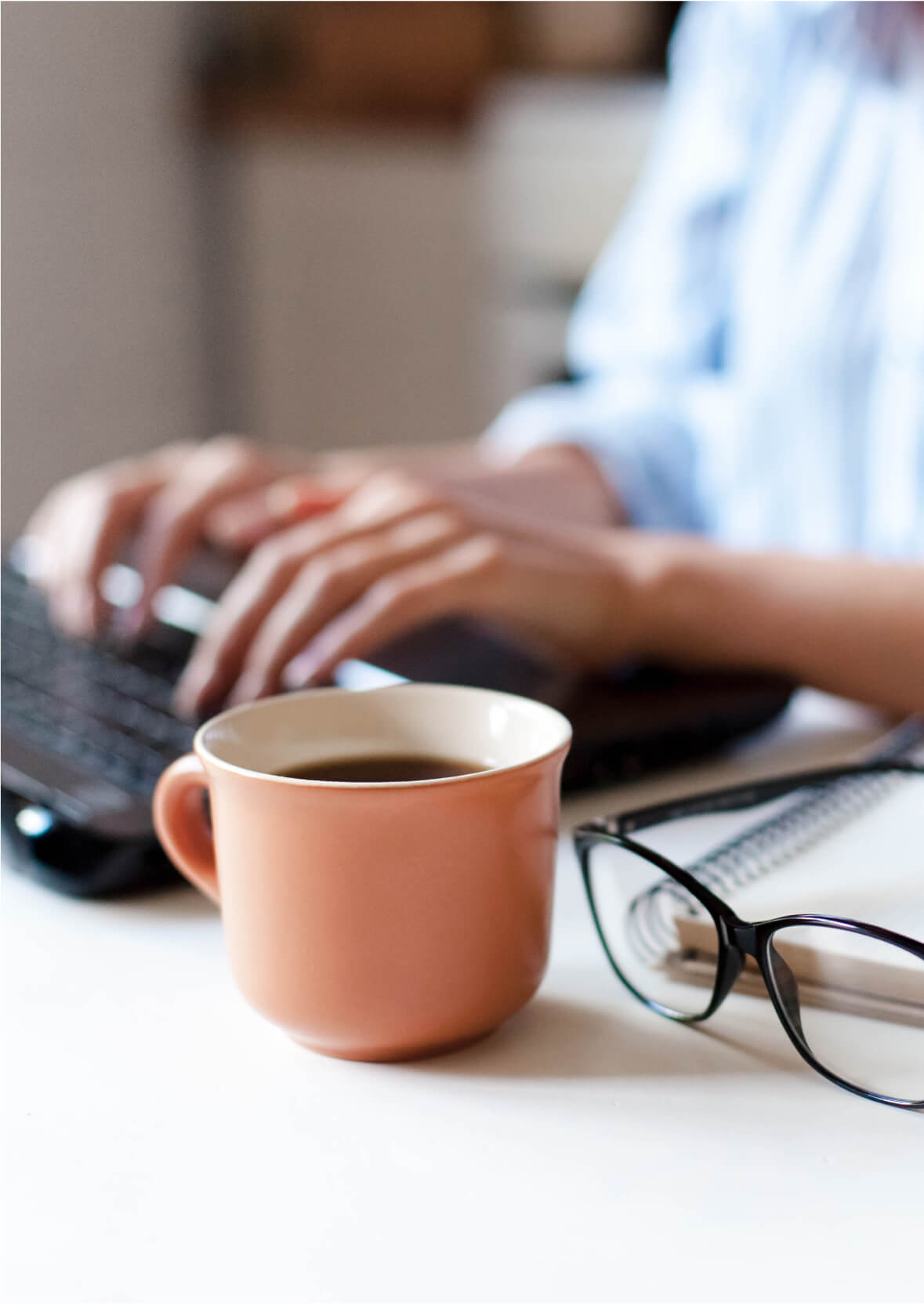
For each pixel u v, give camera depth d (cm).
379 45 214
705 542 67
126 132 225
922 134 85
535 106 193
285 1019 33
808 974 32
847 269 89
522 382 205
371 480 77
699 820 38
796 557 63
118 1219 27
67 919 42
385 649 61
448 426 219
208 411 247
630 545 64
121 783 45
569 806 50
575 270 193
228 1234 27
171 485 76
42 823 43
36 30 209
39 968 38
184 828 37
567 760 49
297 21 223
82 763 47
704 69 102
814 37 92
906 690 57
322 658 54
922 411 84
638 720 52
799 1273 25
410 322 220
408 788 30
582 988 37
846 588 59
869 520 90
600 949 39
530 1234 27
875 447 88
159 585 70
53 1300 25
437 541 60
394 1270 26
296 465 82
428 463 92
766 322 93
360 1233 27
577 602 59
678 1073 33
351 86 219
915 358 84
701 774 53
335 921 31
